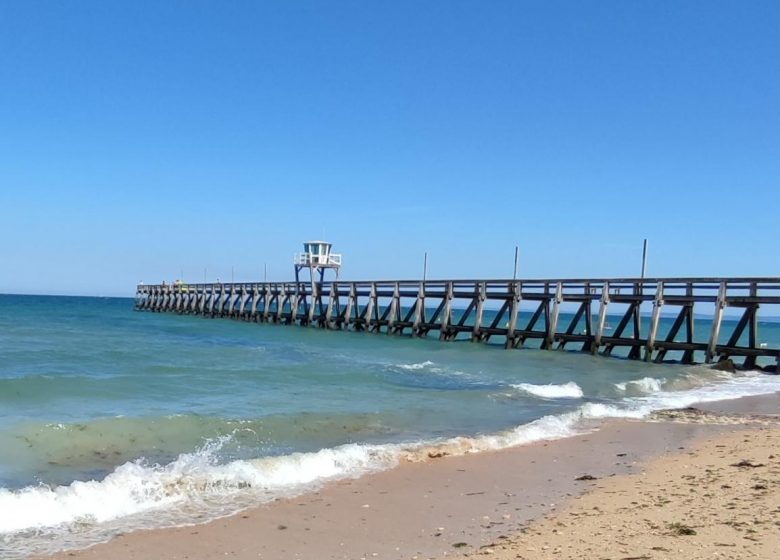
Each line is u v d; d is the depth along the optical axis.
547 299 31.27
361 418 13.28
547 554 6.06
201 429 11.50
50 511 7.31
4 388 14.66
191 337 36.22
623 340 28.17
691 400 18.08
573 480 9.34
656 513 7.36
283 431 11.88
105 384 16.03
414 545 6.60
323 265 52.53
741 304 25.09
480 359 27.38
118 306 106.81
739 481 8.88
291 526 7.19
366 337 38.59
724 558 5.68
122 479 8.37
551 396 17.86
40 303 106.31
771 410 16.67
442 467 9.95
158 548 6.50
